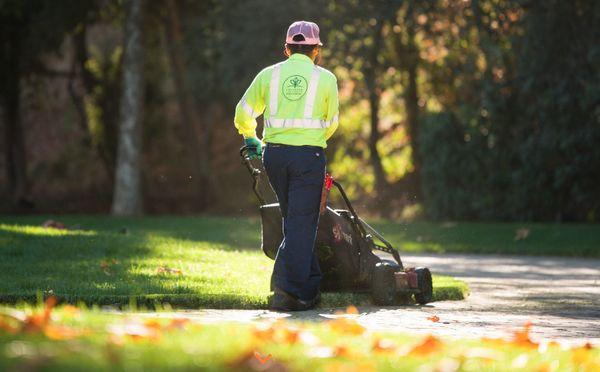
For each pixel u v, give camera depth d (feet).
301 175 23.98
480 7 76.18
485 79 82.02
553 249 54.80
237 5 84.07
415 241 59.72
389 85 91.61
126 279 28.78
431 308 26.61
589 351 15.24
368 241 26.61
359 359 12.62
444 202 84.38
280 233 25.58
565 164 78.38
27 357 10.44
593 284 37.47
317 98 24.09
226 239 54.60
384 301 26.55
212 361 11.19
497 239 60.08
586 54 76.02
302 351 12.98
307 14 80.94
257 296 24.47
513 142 81.87
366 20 79.97
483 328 21.38
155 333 13.57
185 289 25.77
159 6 92.07
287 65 24.38
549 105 77.61
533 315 25.52
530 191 79.97
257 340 13.70
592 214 78.23
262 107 24.81
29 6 89.61
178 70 93.20
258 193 25.94
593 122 77.15
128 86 83.66
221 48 84.69
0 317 13.57
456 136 84.38
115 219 68.44
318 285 24.59
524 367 13.03
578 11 75.46
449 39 84.28
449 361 12.66
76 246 38.60
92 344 11.85
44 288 25.85
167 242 42.88
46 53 89.76
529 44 76.74
